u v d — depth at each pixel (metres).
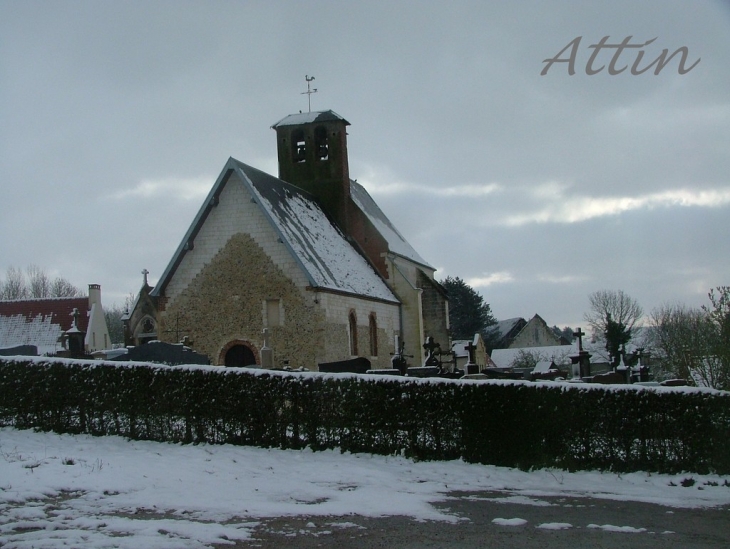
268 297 37.31
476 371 27.62
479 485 16.36
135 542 10.07
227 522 11.86
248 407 19.66
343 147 50.44
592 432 17.89
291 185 46.81
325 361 36.81
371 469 17.39
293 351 36.81
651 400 17.69
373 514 12.83
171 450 19.02
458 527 12.02
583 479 17.16
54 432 20.89
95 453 18.19
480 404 18.36
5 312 59.34
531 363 89.44
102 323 60.81
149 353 32.47
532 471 17.81
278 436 19.48
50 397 21.05
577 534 11.62
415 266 55.56
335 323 38.50
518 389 18.23
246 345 37.41
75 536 10.36
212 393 19.88
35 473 14.89
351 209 50.28
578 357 34.88
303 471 17.03
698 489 16.27
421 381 18.81
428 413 18.64
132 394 20.36
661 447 17.64
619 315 95.38
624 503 14.57
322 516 12.51
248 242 37.81
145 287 49.62
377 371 28.95
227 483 15.26
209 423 19.86
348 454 18.89
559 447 17.98
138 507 12.69
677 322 59.78
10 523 11.16
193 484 14.95
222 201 38.34
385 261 49.66
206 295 38.22
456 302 101.56
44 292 103.38
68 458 16.91
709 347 32.88
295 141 50.91
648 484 16.75
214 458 18.03
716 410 17.44
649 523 12.66
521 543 10.98
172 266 38.44
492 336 104.25
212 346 37.88
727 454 17.36
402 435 18.80
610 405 17.81
